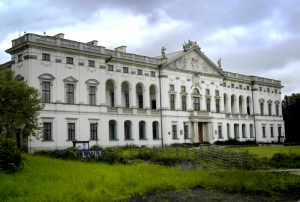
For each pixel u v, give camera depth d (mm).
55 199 18312
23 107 41000
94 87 56969
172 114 69812
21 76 50406
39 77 49781
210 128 76938
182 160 40000
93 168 28562
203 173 27906
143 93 66312
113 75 60844
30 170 25906
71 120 52875
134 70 64688
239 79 91625
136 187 22219
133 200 19875
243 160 35906
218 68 82188
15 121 40344
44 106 45656
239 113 90938
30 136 46188
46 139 49781
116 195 20578
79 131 53625
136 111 63938
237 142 82500
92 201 18891
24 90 41125
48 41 51250
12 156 25297
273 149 63219
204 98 78125
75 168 28156
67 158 36969
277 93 105500
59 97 51875
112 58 60125
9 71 43500
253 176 25328
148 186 22703
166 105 68938
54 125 50688
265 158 37719
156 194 21547
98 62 57594
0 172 23594
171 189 23219
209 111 77312
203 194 21688
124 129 64562
